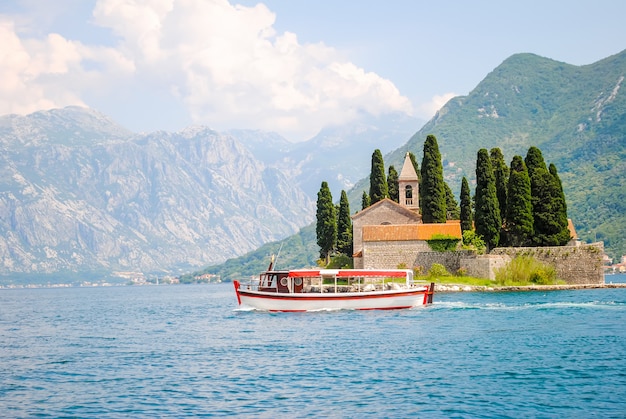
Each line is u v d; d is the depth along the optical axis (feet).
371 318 255.29
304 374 153.79
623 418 115.55
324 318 259.39
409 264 394.93
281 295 282.97
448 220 469.16
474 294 352.28
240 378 151.43
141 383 149.69
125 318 343.05
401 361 165.58
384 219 423.64
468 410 121.90
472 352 175.11
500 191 417.49
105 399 136.15
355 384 142.72
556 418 116.37
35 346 219.61
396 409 123.44
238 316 301.63
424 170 424.05
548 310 266.36
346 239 502.79
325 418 119.14
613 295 333.21
